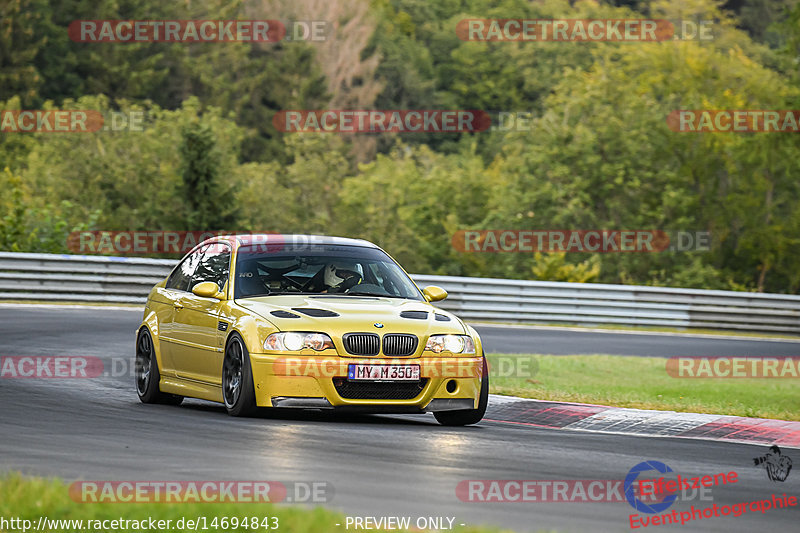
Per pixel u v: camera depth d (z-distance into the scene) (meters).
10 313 68.69
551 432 34.22
